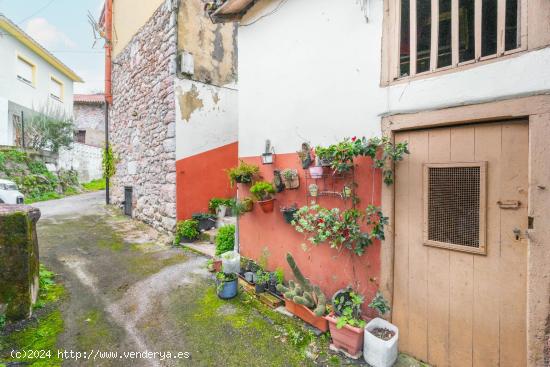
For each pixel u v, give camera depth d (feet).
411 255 7.57
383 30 7.91
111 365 7.30
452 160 6.80
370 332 7.56
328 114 9.43
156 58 20.17
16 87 36.99
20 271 9.01
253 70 12.53
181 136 18.57
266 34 11.80
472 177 6.53
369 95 8.25
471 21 6.93
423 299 7.36
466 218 6.61
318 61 9.71
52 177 37.55
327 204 9.43
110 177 31.81
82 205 30.45
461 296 6.73
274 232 11.62
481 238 6.36
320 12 9.60
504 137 6.10
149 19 21.18
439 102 6.82
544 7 5.45
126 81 25.77
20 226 9.04
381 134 7.96
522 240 5.90
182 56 18.30
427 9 7.54
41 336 8.32
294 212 10.13
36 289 10.22
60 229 19.95
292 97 10.69
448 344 6.94
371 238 8.10
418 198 7.41
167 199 18.83
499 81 5.96
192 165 19.10
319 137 9.74
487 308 6.36
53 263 13.79
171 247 16.90
